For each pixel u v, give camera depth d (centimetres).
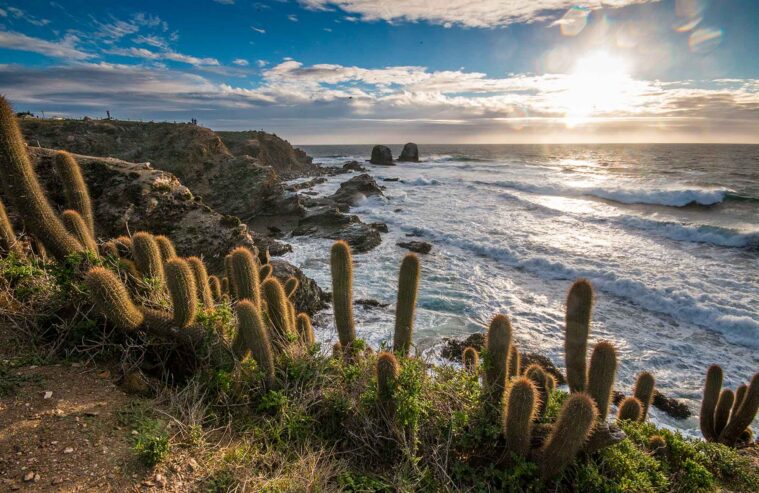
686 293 1076
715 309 998
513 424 307
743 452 496
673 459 401
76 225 432
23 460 257
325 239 1711
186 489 267
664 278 1202
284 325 425
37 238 396
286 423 337
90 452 271
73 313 380
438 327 963
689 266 1306
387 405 339
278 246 1504
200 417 322
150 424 301
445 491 305
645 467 348
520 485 313
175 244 850
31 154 701
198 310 374
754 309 994
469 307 1080
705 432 584
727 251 1455
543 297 1149
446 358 792
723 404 578
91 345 372
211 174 2531
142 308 374
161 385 358
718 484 400
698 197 2259
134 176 850
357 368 390
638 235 1694
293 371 381
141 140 3069
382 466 329
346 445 342
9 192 372
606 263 1348
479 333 868
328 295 1077
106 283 331
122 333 376
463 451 343
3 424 280
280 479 285
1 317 378
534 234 1731
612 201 2455
